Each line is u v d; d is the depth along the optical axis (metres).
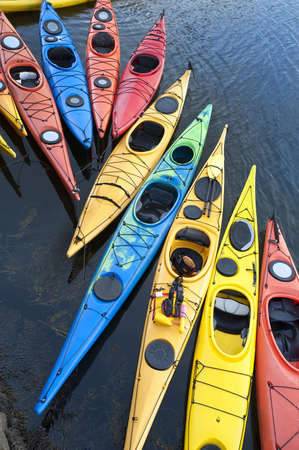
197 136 7.65
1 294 5.45
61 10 11.72
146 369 4.55
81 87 8.20
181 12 12.41
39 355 4.94
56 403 4.61
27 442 4.23
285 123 9.17
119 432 4.48
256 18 12.82
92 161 7.64
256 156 8.29
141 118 7.71
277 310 5.62
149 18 11.80
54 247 6.08
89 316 4.99
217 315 5.55
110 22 10.17
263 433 4.46
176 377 5.01
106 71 8.74
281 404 4.55
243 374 4.65
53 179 7.12
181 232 6.18
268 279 5.75
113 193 6.40
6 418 4.32
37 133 7.10
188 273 5.71
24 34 10.62
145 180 6.91
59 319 5.29
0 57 8.37
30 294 5.50
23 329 5.14
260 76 10.43
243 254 5.97
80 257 6.05
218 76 10.20
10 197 6.71
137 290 5.87
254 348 5.05
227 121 8.96
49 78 8.30
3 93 7.60
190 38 11.33
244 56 11.03
